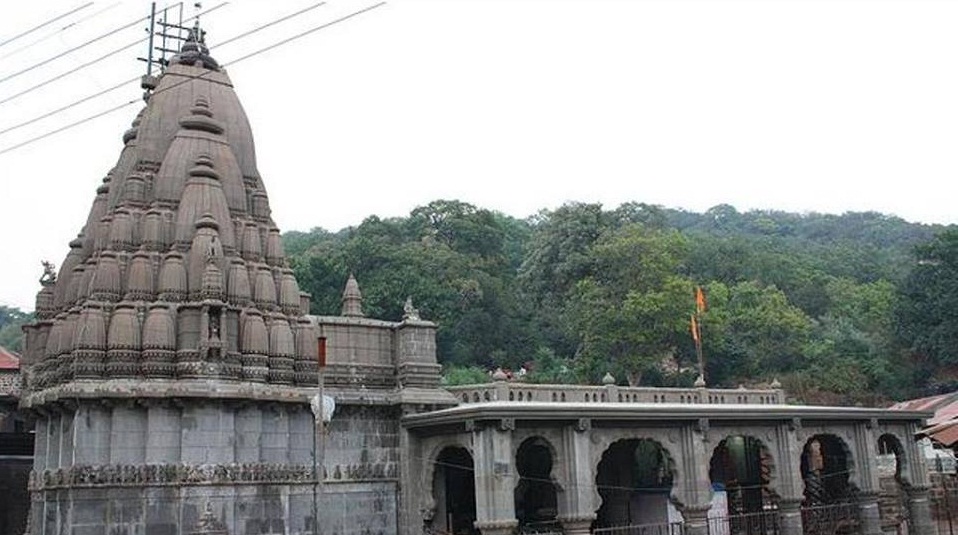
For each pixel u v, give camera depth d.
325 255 73.12
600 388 32.25
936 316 66.38
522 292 77.25
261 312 24.77
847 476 35.12
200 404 22.73
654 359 60.09
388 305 68.06
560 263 72.44
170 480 22.27
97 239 25.53
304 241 101.75
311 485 24.86
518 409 24.33
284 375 24.50
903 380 68.31
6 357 43.16
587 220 73.38
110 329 22.81
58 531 22.42
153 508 22.00
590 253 67.19
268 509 23.77
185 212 24.72
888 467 46.09
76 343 22.69
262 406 24.00
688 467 28.67
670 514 32.84
